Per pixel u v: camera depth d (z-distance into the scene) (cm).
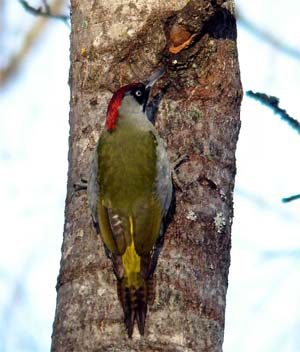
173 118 1300
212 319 1204
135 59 1323
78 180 1300
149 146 1277
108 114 1305
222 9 1328
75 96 1345
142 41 1324
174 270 1212
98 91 1328
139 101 1307
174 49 1309
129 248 1218
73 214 1283
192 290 1205
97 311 1192
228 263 1264
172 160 1278
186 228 1243
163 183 1252
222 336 1216
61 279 1242
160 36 1317
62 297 1227
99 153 1284
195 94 1309
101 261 1227
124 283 1197
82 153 1312
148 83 1311
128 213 1241
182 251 1227
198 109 1302
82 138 1318
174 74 1313
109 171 1268
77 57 1356
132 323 1173
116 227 1234
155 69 1316
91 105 1326
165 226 1241
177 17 1296
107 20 1344
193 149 1285
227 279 1255
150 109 1306
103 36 1340
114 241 1225
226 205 1280
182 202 1257
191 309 1194
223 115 1313
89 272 1223
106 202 1255
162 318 1180
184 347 1173
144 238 1221
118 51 1329
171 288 1198
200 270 1223
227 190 1289
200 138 1291
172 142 1290
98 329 1181
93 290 1208
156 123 1301
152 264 1212
